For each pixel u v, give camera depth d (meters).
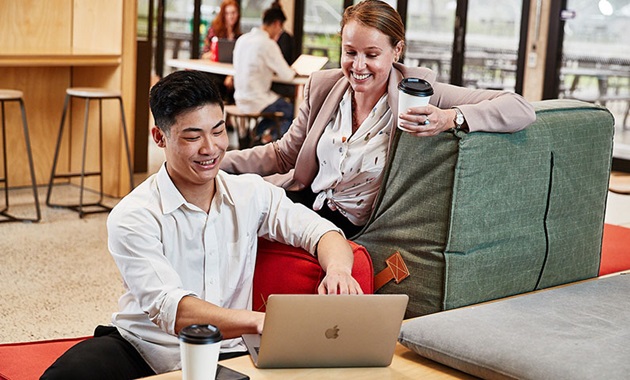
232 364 2.08
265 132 8.17
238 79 7.99
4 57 5.55
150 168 7.32
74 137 6.55
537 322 2.28
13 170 6.37
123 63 6.11
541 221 2.78
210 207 2.38
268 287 2.57
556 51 8.09
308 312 1.99
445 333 2.19
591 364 2.01
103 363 2.29
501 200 2.63
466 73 8.73
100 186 6.03
